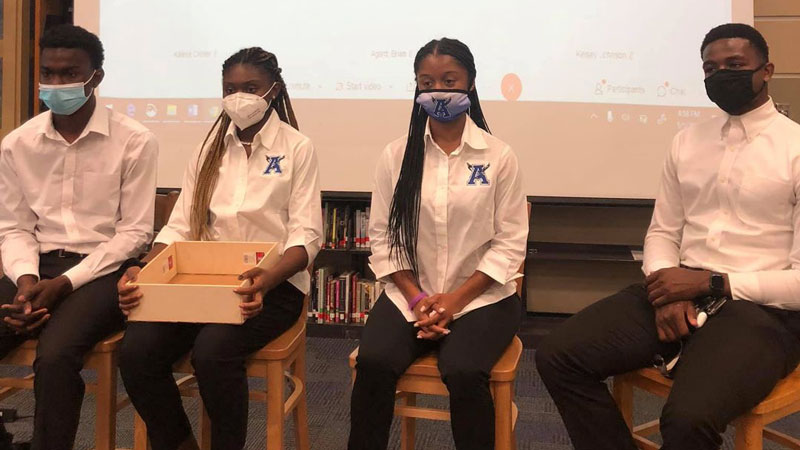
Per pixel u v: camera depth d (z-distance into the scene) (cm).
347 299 301
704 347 127
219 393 140
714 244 147
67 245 172
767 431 150
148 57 305
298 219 165
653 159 289
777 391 125
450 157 157
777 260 141
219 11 301
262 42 301
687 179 154
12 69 315
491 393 135
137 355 141
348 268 324
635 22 287
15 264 163
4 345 151
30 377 159
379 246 161
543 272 325
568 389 138
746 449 123
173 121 305
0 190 173
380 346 139
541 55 290
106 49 306
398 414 142
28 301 149
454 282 159
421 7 293
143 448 156
